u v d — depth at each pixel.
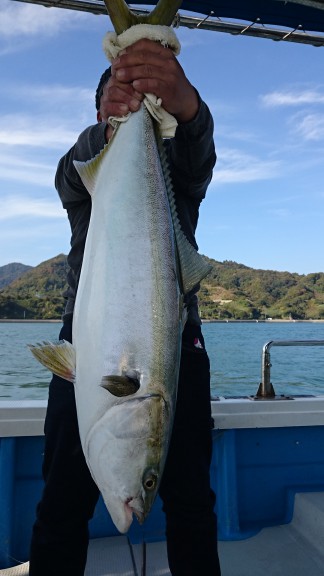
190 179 1.83
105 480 1.50
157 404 1.52
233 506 2.66
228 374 15.52
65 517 1.69
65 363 1.57
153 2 2.71
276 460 2.86
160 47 1.47
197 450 1.79
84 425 1.53
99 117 2.03
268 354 3.02
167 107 1.56
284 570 2.27
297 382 14.17
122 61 1.49
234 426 2.73
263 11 2.83
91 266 1.61
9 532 2.40
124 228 1.61
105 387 1.44
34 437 2.57
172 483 1.76
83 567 1.72
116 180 1.67
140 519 1.50
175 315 1.62
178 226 1.75
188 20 2.88
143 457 1.50
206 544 1.72
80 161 1.79
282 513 2.82
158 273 1.60
